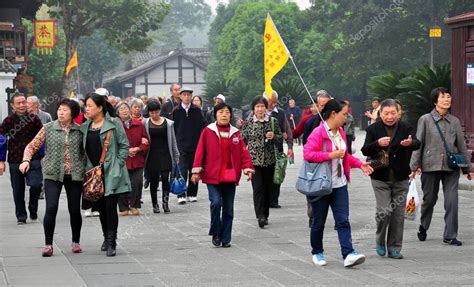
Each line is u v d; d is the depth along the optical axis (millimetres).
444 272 8523
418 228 11617
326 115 8812
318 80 57688
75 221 9836
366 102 29203
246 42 59500
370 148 9250
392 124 9297
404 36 48594
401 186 9297
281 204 14758
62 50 55750
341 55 51250
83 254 9789
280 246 10328
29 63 51625
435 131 10336
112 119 9703
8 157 12414
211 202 10266
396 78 24844
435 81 22469
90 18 53406
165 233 11547
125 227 12172
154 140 13797
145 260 9398
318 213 8891
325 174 8648
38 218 13039
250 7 60656
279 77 56969
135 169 13539
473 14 18422
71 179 9664
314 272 8594
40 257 9539
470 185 16375
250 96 48562
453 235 10289
